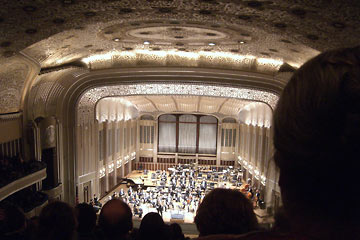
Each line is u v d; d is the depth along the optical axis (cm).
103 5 917
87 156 2309
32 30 1013
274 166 88
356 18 748
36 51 1325
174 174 3048
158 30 1334
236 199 220
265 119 2483
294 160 81
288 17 895
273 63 1861
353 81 76
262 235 90
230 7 911
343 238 78
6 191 1352
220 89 2206
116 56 1997
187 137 3422
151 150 3428
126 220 369
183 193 2662
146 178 3103
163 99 3084
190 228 2258
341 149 76
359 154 76
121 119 2889
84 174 2286
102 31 1309
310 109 79
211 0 866
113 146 2823
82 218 414
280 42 1285
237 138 3338
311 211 82
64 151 2058
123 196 2597
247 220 214
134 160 3388
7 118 1580
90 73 2022
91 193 2388
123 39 1516
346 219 78
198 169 3234
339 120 76
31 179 1567
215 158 3406
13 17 877
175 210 2464
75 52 1642
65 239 322
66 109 2030
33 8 841
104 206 381
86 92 2086
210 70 1977
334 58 81
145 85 2228
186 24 1205
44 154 1906
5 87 1470
